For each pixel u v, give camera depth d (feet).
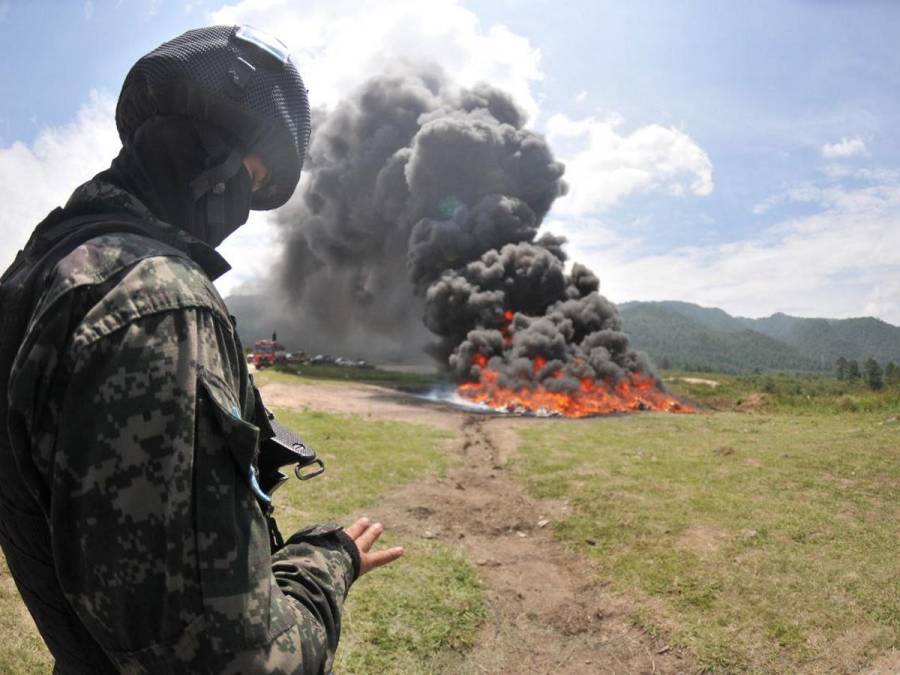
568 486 26.94
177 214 3.70
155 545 2.71
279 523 21.24
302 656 2.98
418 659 14.37
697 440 36.86
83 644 3.43
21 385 2.82
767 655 14.14
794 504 23.24
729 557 18.84
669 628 15.42
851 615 15.38
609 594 17.47
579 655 14.99
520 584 18.45
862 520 21.44
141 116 3.66
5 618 13.74
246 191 4.03
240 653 2.75
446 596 17.04
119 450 2.71
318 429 39.50
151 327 2.85
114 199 3.53
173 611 2.71
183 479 2.74
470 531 22.71
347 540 3.72
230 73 3.60
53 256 3.17
